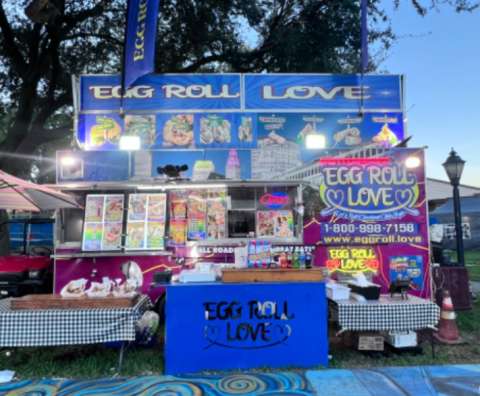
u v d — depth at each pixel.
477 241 14.55
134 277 5.00
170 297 3.67
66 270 5.03
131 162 5.97
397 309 3.80
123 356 3.93
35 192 4.59
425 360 3.87
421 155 5.36
